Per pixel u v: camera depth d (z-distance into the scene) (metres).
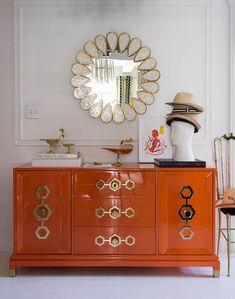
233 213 2.86
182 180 2.87
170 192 2.88
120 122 3.43
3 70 3.42
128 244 2.87
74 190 2.88
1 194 3.45
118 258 2.87
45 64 3.42
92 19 3.41
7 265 3.13
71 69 3.41
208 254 2.88
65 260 2.87
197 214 2.88
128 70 3.42
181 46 3.43
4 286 2.71
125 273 2.99
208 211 2.88
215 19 3.44
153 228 2.87
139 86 3.43
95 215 2.87
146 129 3.33
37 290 2.64
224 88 3.45
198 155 3.46
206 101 3.44
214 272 2.89
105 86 3.42
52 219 2.88
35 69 3.42
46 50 3.42
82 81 3.41
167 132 3.33
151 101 3.43
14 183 2.87
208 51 3.44
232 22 3.42
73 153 3.28
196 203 2.88
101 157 3.45
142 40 3.43
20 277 2.89
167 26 3.43
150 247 2.88
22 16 3.40
